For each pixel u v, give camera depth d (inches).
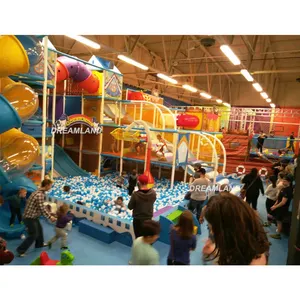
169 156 370.9
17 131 199.6
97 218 235.6
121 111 466.6
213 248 75.8
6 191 226.4
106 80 419.8
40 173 329.7
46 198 281.3
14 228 215.2
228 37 425.1
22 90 181.9
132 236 212.8
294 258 136.2
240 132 645.3
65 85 423.5
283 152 597.9
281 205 244.1
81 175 438.3
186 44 644.1
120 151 450.6
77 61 367.6
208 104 1175.0
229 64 811.4
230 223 64.2
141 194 180.7
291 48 620.7
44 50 274.2
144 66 467.5
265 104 1017.5
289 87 976.9
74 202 273.3
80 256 194.9
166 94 993.5
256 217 66.9
